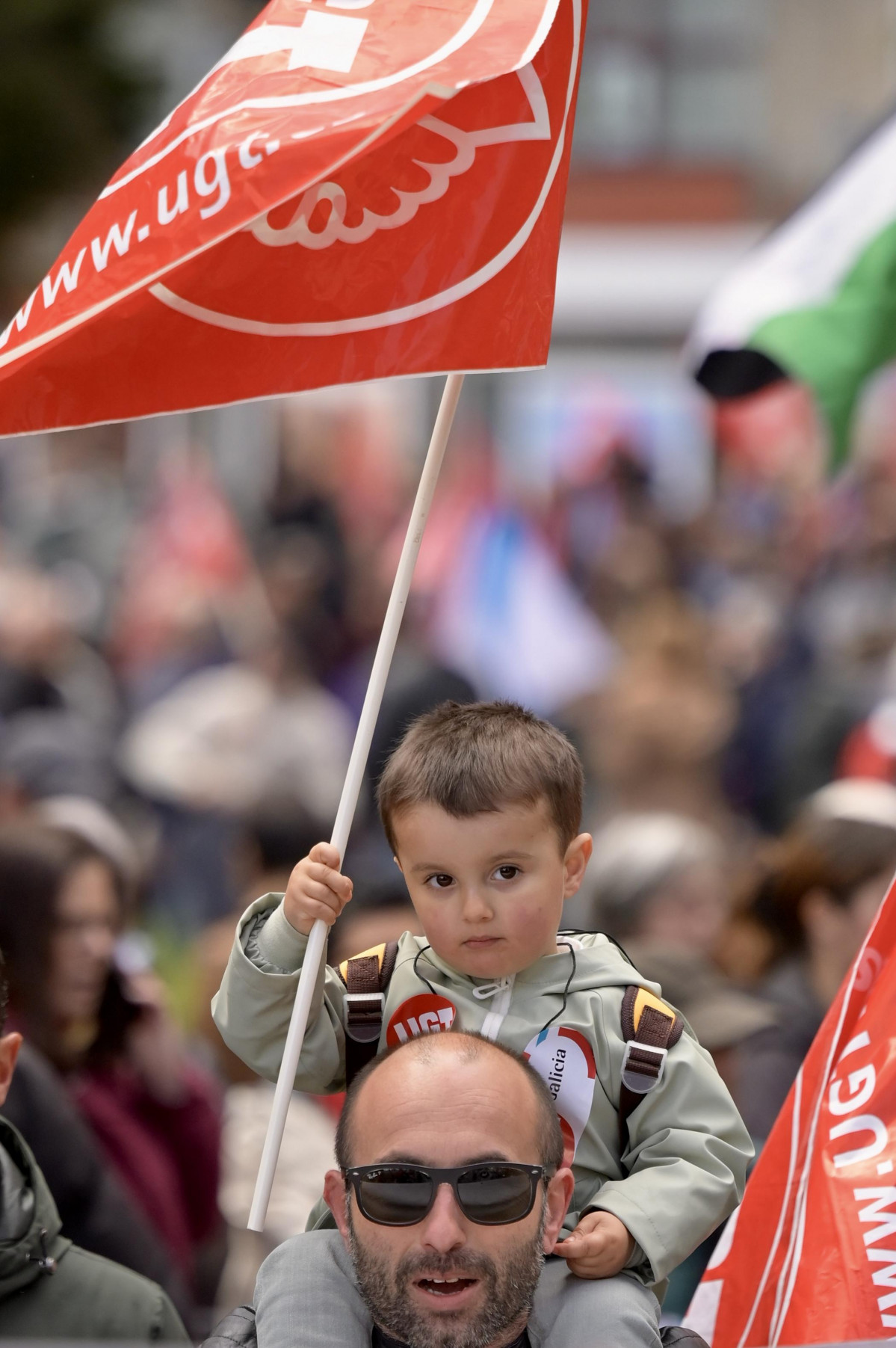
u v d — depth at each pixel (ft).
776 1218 29.45
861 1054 29.14
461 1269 22.66
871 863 50.21
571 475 152.15
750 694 110.42
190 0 206.80
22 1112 37.96
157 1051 45.73
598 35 210.59
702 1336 29.43
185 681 111.96
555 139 26.08
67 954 44.09
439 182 25.54
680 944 52.03
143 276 25.31
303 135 25.04
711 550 138.92
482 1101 23.17
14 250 194.18
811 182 208.95
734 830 94.38
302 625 122.52
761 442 146.92
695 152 209.36
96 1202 38.52
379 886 50.80
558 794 27.20
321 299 25.45
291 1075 26.02
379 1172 22.94
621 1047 27.55
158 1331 32.07
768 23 210.18
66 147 191.11
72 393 25.45
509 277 25.75
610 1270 25.54
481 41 25.84
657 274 193.47
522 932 26.81
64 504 145.79
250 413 171.32
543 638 127.34
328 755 101.71
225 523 138.31
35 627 106.11
